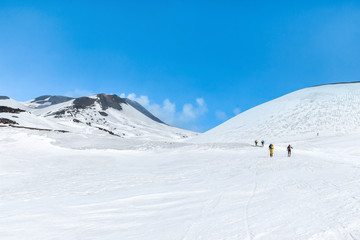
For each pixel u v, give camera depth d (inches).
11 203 345.4
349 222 195.5
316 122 2603.3
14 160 954.7
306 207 247.1
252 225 207.3
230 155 1055.6
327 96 3216.0
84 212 283.6
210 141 2982.3
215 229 204.8
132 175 629.6
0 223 242.8
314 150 1343.5
